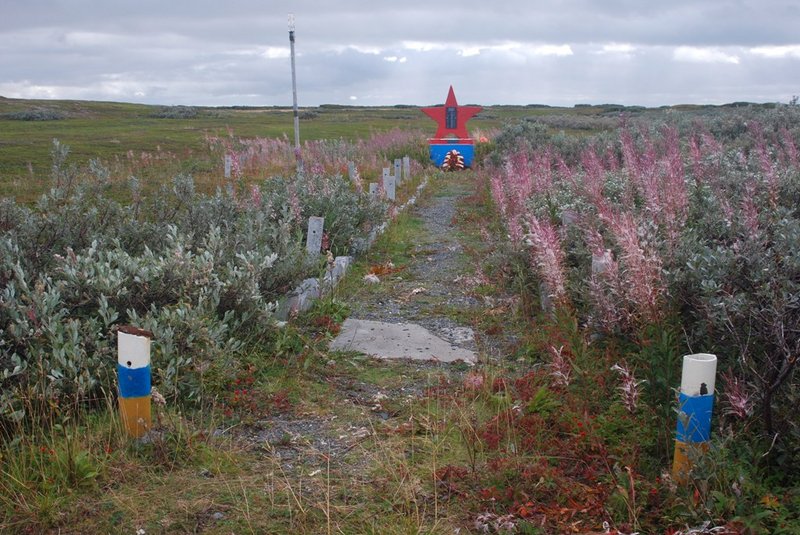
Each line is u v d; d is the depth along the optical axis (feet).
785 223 20.39
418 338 23.15
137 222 28.32
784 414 14.10
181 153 93.66
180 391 16.96
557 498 12.76
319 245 30.32
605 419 15.05
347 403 17.71
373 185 46.44
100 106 247.91
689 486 12.28
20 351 16.34
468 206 55.01
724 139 64.54
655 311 16.49
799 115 68.13
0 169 68.54
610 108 304.30
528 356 20.85
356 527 12.28
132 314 17.40
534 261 24.71
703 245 20.67
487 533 12.05
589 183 30.09
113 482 13.38
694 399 12.41
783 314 14.69
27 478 13.15
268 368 19.49
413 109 329.31
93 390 16.24
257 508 12.83
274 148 79.66
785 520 11.69
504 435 15.25
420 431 15.92
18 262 18.95
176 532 12.12
